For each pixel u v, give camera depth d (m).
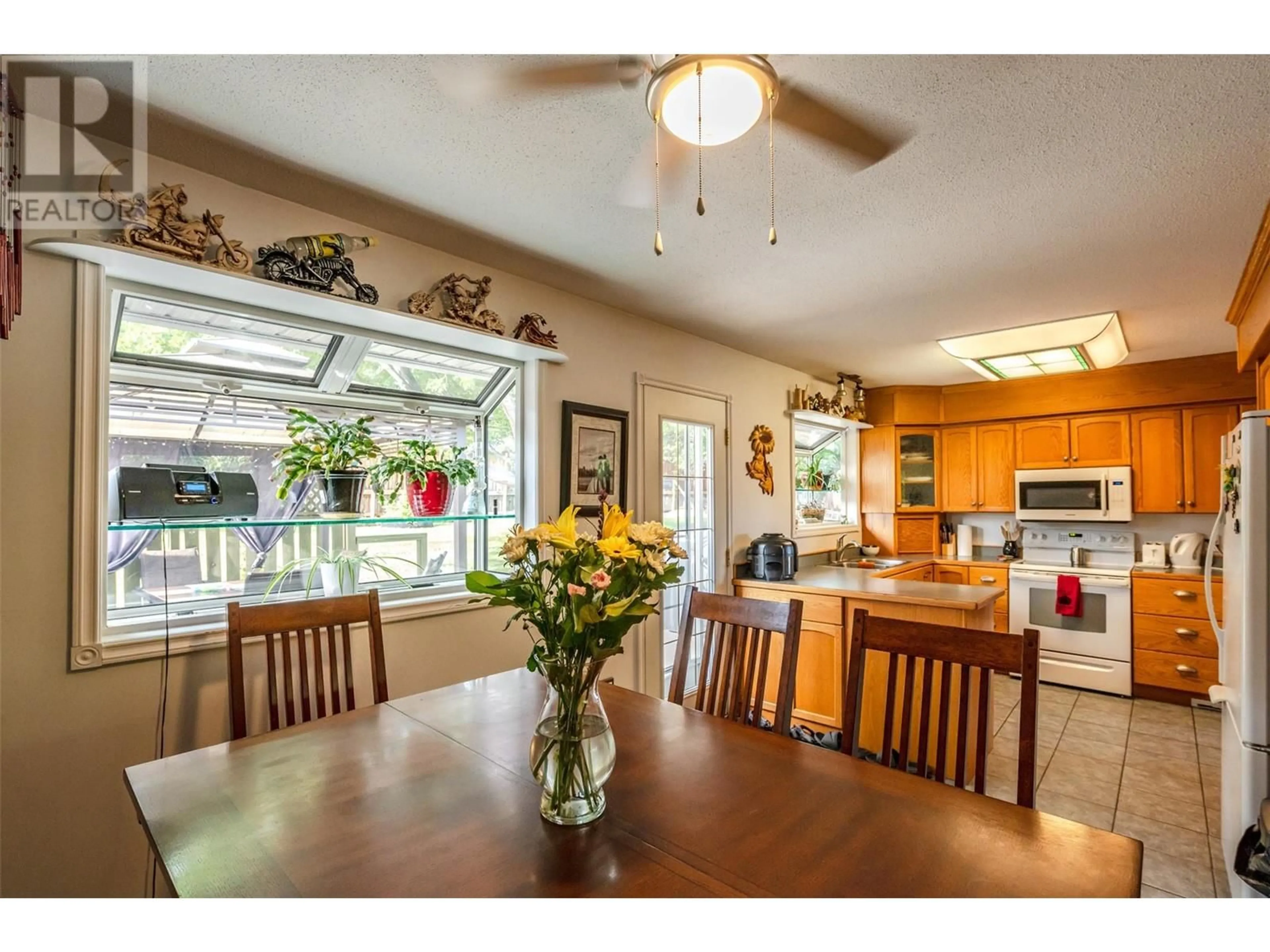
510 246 2.19
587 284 2.59
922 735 1.37
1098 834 1.00
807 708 3.20
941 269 2.38
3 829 1.39
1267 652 1.69
